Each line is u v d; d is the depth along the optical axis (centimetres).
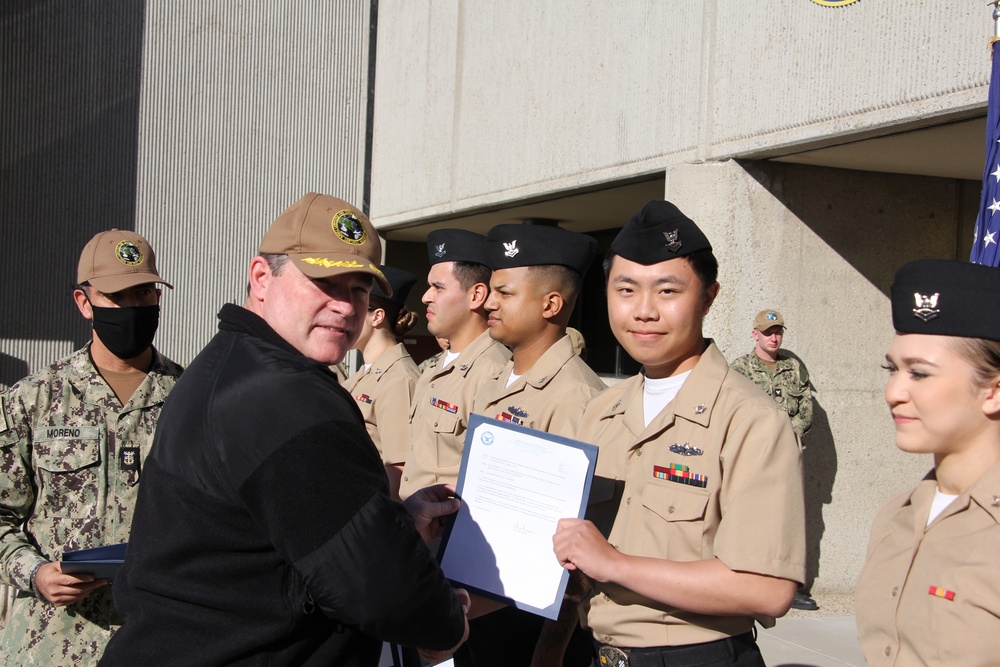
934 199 617
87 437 298
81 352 312
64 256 997
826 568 596
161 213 1035
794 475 213
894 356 189
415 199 980
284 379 178
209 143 1054
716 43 583
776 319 563
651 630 219
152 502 181
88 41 1002
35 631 285
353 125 1111
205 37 1049
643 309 231
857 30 485
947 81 437
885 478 607
